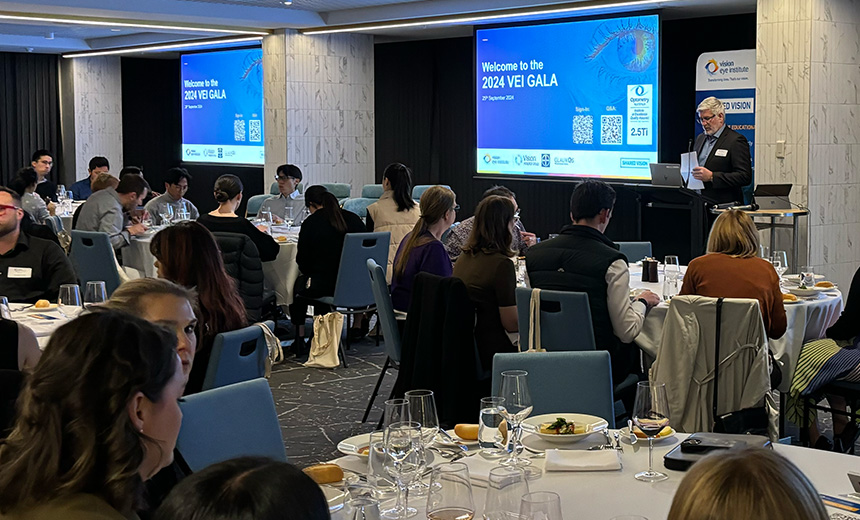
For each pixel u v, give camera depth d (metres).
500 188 6.05
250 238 6.14
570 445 2.41
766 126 7.56
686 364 3.69
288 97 11.24
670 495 2.04
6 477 1.19
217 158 13.87
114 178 7.22
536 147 10.47
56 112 15.55
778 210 6.54
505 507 1.56
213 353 3.12
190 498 0.94
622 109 9.61
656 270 5.21
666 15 9.77
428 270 5.20
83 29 13.20
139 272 7.25
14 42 13.95
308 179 11.48
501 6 9.57
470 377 3.76
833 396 4.39
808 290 4.64
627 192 9.72
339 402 5.41
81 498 1.20
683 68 10.23
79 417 1.20
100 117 15.52
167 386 1.30
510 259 4.22
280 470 0.97
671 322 3.74
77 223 7.13
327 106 11.56
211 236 3.28
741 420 3.36
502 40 10.61
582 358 2.90
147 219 7.95
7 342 2.99
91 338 1.24
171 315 2.24
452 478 1.66
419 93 12.54
